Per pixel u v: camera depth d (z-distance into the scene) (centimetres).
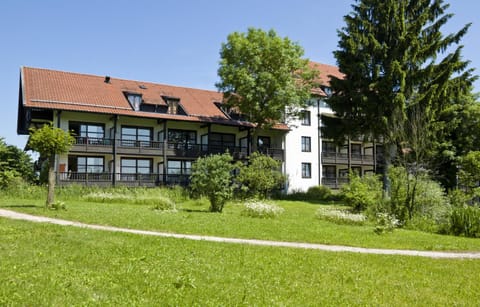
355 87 3331
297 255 1034
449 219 1898
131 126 3581
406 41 3136
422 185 2159
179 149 3653
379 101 3161
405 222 2034
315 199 3878
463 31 3116
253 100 3603
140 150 3462
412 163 2272
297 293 700
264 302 638
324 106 4741
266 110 3638
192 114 3772
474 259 1148
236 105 3772
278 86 3562
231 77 3569
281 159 4259
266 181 3309
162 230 1374
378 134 3262
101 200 2603
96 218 1543
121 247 973
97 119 3425
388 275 878
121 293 637
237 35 3725
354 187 2391
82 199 2623
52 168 1858
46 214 1585
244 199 3120
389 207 2162
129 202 2622
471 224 1777
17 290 612
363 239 1423
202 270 804
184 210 2186
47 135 1802
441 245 1384
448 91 3209
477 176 3075
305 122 4566
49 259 813
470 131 3597
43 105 3053
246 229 1491
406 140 2489
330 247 1249
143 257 869
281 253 1046
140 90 3859
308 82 3928
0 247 891
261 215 2034
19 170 3697
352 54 3328
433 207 2127
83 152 3206
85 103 3297
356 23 3397
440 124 3109
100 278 704
